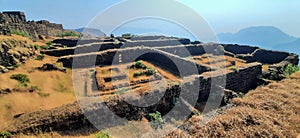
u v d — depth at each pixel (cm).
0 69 2341
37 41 4241
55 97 2100
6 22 3662
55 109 1446
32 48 3312
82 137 1270
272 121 1206
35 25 4897
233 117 1224
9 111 1692
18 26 4041
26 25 4422
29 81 2281
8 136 1190
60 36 5619
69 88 2356
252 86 2862
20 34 3747
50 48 3731
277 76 2912
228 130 1126
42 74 2520
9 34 3178
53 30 6009
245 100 1528
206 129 1134
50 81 2416
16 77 2245
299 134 1110
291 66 3216
